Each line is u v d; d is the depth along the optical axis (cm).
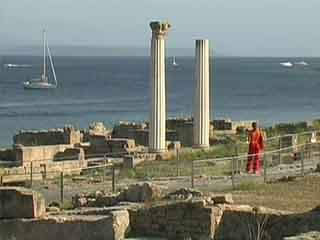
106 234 3728
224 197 3800
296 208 4041
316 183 4947
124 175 6184
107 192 4722
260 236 3494
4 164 7225
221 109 19888
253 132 5806
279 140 7019
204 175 5703
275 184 4994
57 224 3853
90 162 7100
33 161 7269
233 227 3597
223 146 7494
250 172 5678
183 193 4181
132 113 18825
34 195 4038
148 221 3781
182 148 7581
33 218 3966
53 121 16638
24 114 18625
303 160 5878
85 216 3875
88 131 9131
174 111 18825
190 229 3653
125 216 3775
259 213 3556
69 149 7594
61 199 4991
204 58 7450
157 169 6244
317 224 3400
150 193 4259
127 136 8781
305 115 17150
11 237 3962
